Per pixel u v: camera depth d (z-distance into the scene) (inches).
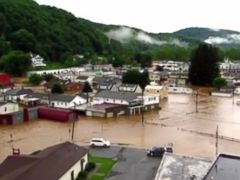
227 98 4714.6
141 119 3395.7
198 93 5123.0
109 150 2297.0
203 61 5935.0
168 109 3922.2
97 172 1903.3
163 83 5880.9
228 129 3038.9
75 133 2842.0
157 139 2691.9
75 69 7406.5
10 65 6747.1
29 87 5275.6
